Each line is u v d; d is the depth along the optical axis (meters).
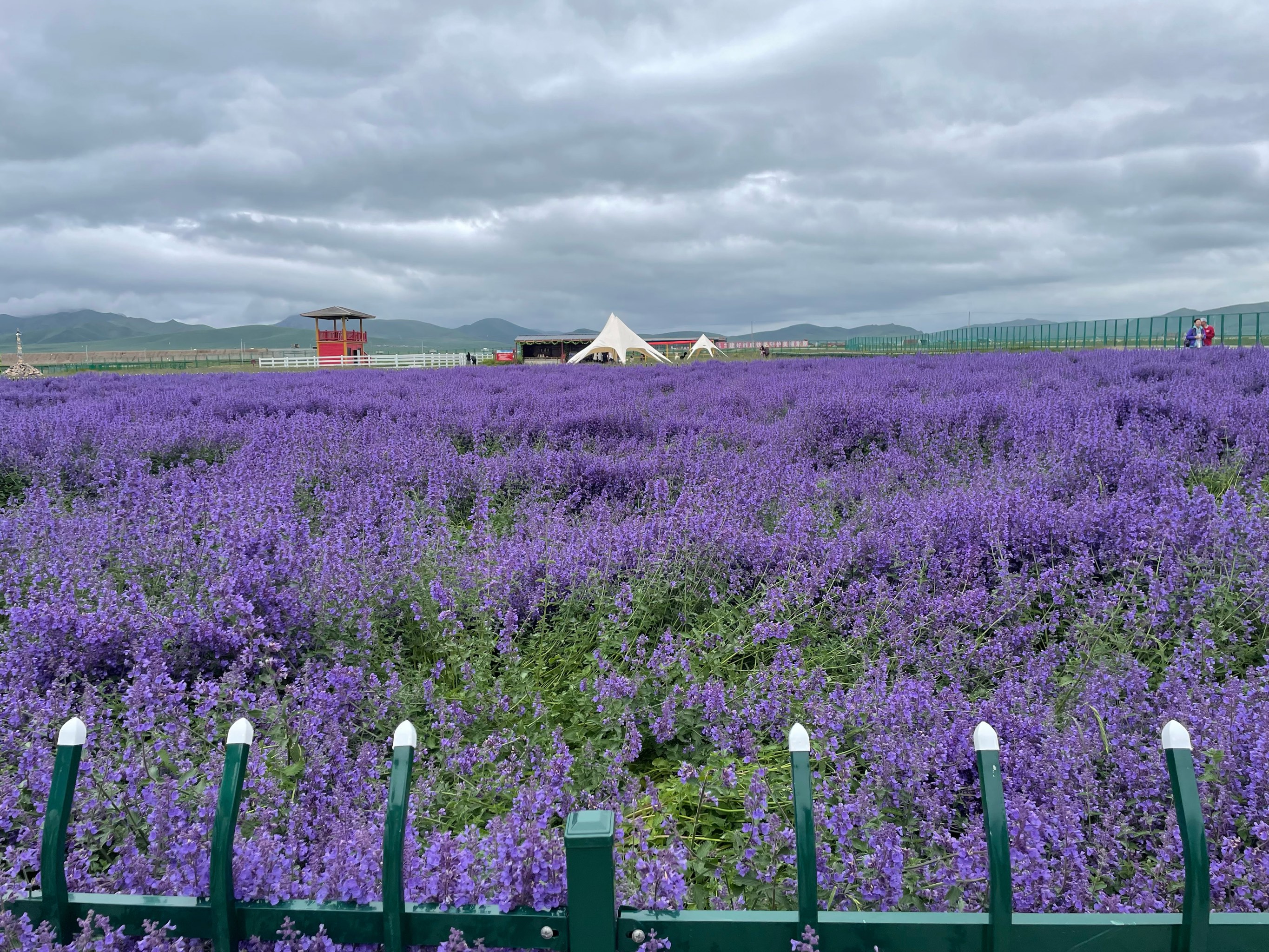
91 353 100.50
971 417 9.20
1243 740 2.72
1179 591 4.21
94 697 3.33
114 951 1.72
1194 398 9.17
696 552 4.95
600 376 23.20
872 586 4.56
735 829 2.90
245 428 10.80
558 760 2.85
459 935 1.62
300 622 4.10
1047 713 3.10
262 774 2.76
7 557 4.84
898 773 2.85
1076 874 2.28
